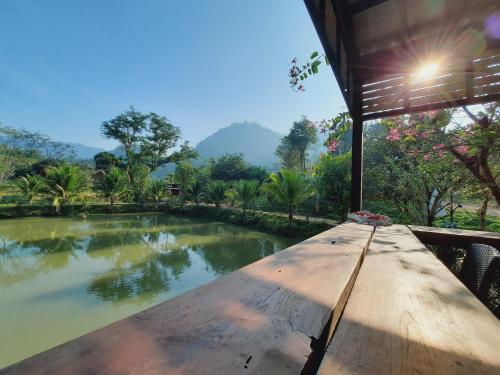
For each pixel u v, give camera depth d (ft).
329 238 4.64
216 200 51.52
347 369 1.24
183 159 94.63
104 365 1.09
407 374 1.21
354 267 2.76
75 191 55.77
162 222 47.55
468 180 12.58
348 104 7.82
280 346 1.29
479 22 5.44
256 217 41.57
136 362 1.12
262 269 2.61
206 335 1.36
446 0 5.21
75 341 1.25
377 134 22.13
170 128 90.53
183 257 25.55
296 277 2.38
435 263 3.26
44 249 28.37
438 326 1.68
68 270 21.56
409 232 5.85
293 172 33.76
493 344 1.49
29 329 12.94
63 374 1.03
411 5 5.45
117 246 29.89
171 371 1.08
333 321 1.73
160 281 19.16
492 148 8.63
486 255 3.39
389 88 7.70
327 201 32.53
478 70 6.43
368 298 2.15
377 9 5.63
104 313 14.47
